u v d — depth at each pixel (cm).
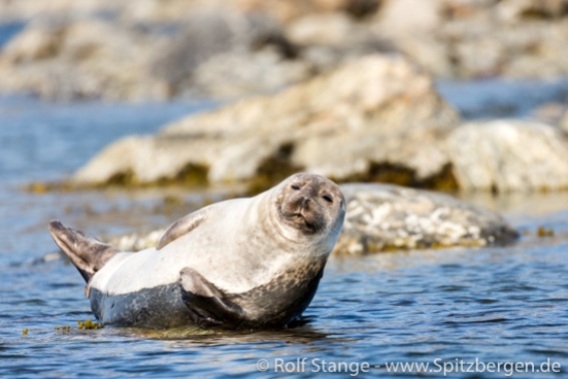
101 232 6462
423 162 8381
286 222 3525
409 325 3722
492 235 5750
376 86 9694
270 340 3534
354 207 5791
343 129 9362
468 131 8469
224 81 19625
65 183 9481
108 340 3631
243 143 9288
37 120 15975
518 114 14400
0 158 11806
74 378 3122
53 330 3881
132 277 3844
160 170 9300
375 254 5503
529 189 8088
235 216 3700
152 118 15712
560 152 8238
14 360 3372
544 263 4981
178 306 3684
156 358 3325
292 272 3600
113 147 9662
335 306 4159
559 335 3447
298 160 9094
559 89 17250
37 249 6050
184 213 7275
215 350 3400
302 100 10081
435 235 5716
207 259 3669
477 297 4209
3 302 4509
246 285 3612
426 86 9700
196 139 9581
